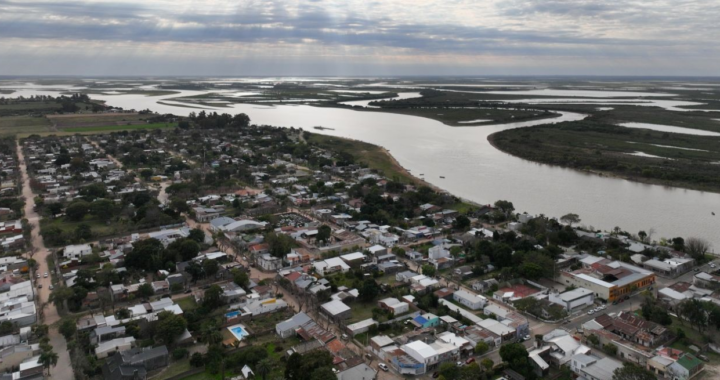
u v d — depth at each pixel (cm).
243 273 12812
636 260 14388
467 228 17325
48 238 15475
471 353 9869
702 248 14862
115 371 8744
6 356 9306
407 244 16112
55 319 11075
